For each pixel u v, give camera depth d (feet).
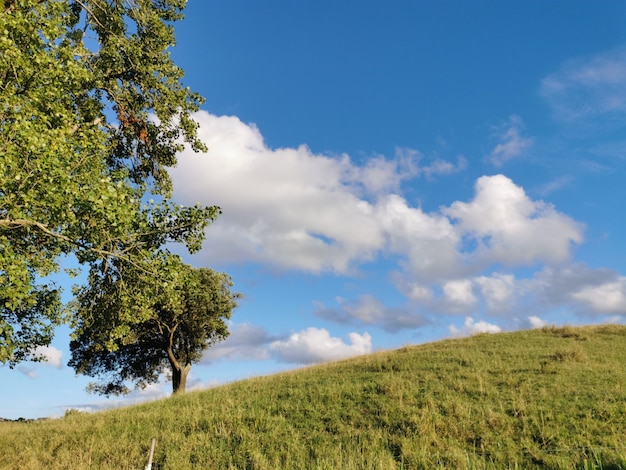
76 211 41.16
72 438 47.06
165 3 66.85
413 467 32.27
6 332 39.27
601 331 88.69
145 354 128.77
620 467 26.94
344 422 43.01
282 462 36.35
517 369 55.31
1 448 48.14
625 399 40.68
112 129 62.69
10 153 35.01
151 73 62.18
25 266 36.04
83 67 50.72
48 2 46.78
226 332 124.98
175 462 37.27
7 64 37.81
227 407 51.80
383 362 68.90
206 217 48.52
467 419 39.58
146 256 45.78
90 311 50.78
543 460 31.12
